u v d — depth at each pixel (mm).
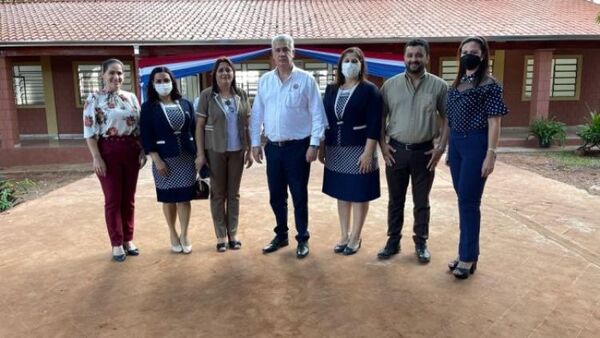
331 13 14000
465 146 3451
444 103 3730
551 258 4000
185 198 4062
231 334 2844
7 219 5406
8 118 11562
